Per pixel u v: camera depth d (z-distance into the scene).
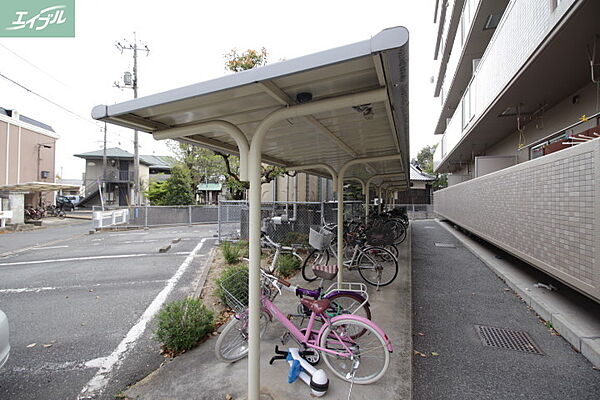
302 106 1.69
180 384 2.25
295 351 2.38
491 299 4.09
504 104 6.36
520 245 4.34
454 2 10.95
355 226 6.45
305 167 4.32
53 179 22.88
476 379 2.35
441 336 3.06
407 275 5.00
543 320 3.39
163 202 18.92
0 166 18.02
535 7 4.38
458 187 9.59
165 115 2.00
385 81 1.45
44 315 3.74
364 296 2.83
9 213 13.93
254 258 1.92
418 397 2.15
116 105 1.79
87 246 9.02
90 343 3.02
